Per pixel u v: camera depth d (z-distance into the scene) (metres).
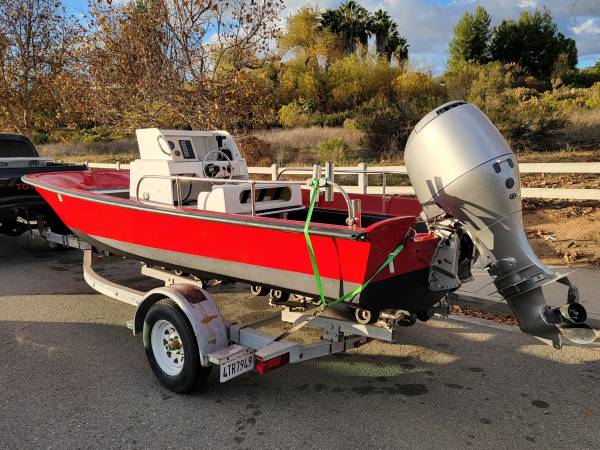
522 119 14.88
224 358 3.66
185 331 3.80
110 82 13.29
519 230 3.65
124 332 5.23
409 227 3.44
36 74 15.82
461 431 3.39
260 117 14.70
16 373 4.29
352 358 4.61
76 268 7.89
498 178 3.57
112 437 3.35
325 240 3.54
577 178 10.81
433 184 3.75
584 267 6.60
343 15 44.88
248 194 4.70
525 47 41.56
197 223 4.42
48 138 29.80
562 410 3.65
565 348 4.70
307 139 21.00
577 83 35.09
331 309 4.64
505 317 5.52
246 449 3.21
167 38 12.93
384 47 45.91
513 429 3.41
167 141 5.16
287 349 3.70
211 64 13.55
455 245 3.72
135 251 5.38
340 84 35.75
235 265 4.41
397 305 3.83
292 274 3.99
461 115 3.70
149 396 3.91
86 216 5.75
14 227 8.95
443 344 4.87
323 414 3.63
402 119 17.14
